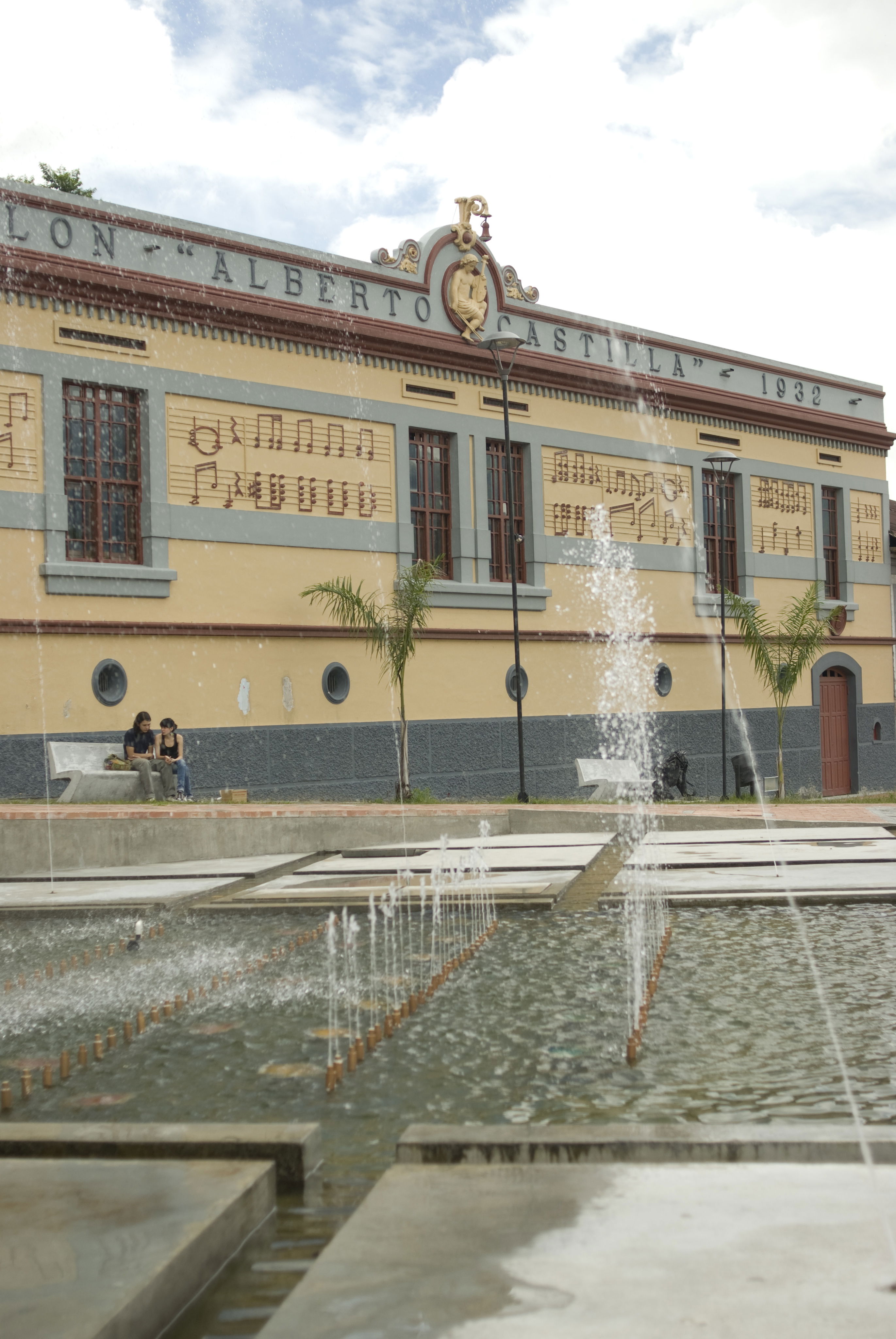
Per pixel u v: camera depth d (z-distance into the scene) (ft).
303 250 66.80
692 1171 12.66
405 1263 10.55
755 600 95.66
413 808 52.70
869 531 107.65
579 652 81.41
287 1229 12.49
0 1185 12.39
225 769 62.08
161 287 60.08
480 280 75.77
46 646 55.83
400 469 71.26
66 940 31.89
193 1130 14.10
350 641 67.97
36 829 44.55
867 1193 11.90
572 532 81.35
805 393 100.68
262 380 64.80
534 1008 22.58
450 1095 17.43
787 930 29.25
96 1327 9.30
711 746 91.30
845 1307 9.52
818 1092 16.93
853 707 104.99
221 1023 22.45
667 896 33.40
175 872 43.24
